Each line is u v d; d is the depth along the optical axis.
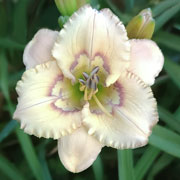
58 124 0.28
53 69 0.28
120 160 0.32
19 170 0.37
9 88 0.39
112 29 0.27
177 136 0.33
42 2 0.43
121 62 0.28
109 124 0.28
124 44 0.27
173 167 0.40
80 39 0.28
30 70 0.28
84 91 0.30
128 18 0.38
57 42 0.27
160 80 0.40
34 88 0.28
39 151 0.37
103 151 0.39
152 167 0.37
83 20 0.27
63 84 0.30
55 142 0.40
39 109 0.27
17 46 0.38
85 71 0.30
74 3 0.31
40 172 0.34
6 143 0.41
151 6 0.40
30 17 0.45
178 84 0.36
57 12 0.44
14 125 0.35
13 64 0.43
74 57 0.29
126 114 0.28
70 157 0.28
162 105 0.40
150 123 0.27
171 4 0.36
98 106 0.30
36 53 0.28
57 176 0.39
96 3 0.37
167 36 0.38
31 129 0.27
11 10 0.45
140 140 0.27
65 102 0.29
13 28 0.41
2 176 0.38
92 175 0.39
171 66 0.36
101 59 0.29
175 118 0.35
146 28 0.31
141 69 0.28
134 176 0.32
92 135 0.28
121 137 0.27
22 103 0.27
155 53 0.28
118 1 0.49
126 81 0.28
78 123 0.28
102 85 0.30
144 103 0.27
